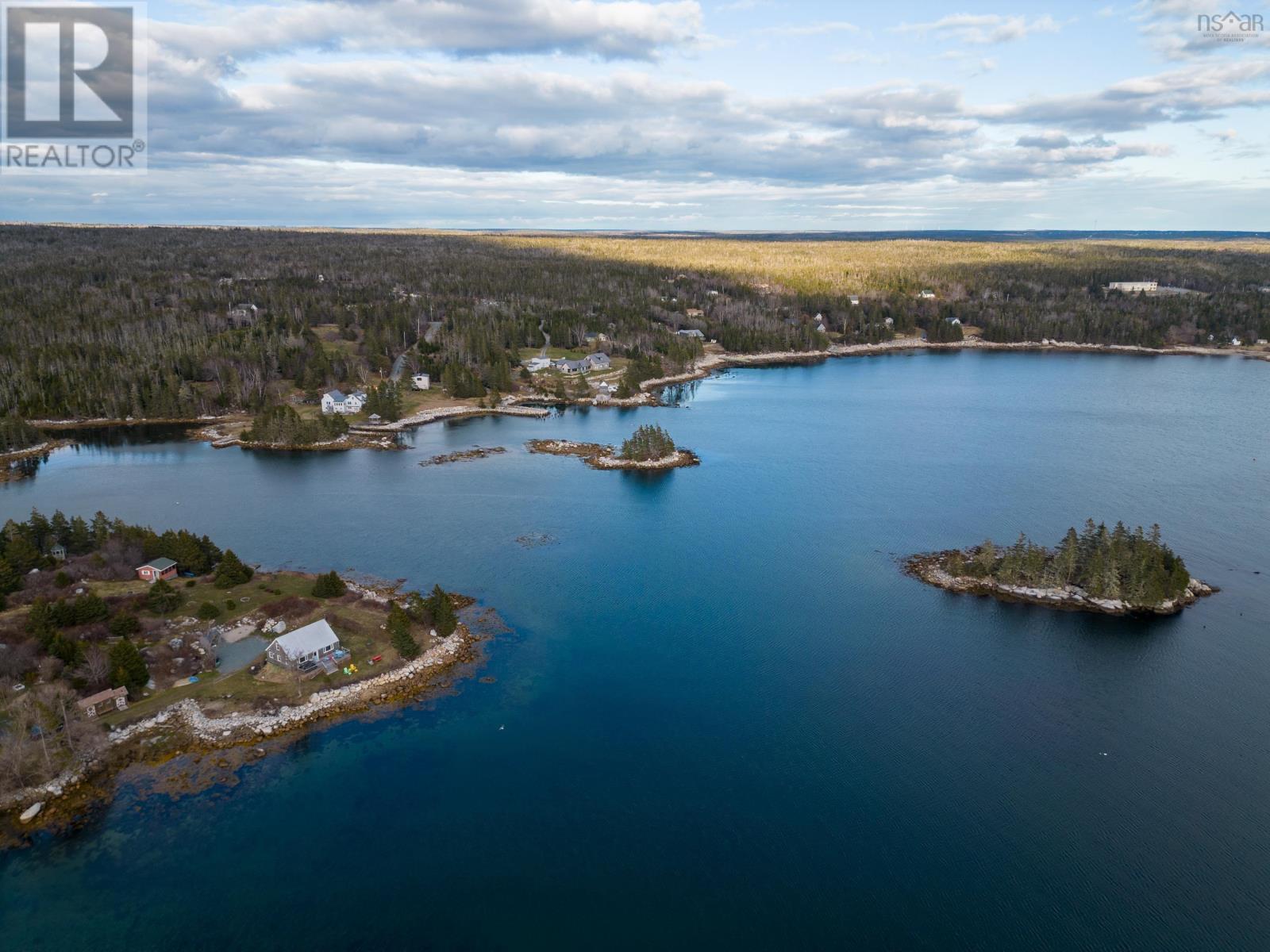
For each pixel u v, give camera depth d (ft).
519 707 271.69
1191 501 485.15
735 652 309.42
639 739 255.29
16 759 225.15
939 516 461.78
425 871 203.00
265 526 437.58
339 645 298.56
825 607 347.77
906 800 229.45
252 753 244.63
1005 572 364.99
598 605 347.56
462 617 331.36
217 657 290.97
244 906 192.13
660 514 465.06
